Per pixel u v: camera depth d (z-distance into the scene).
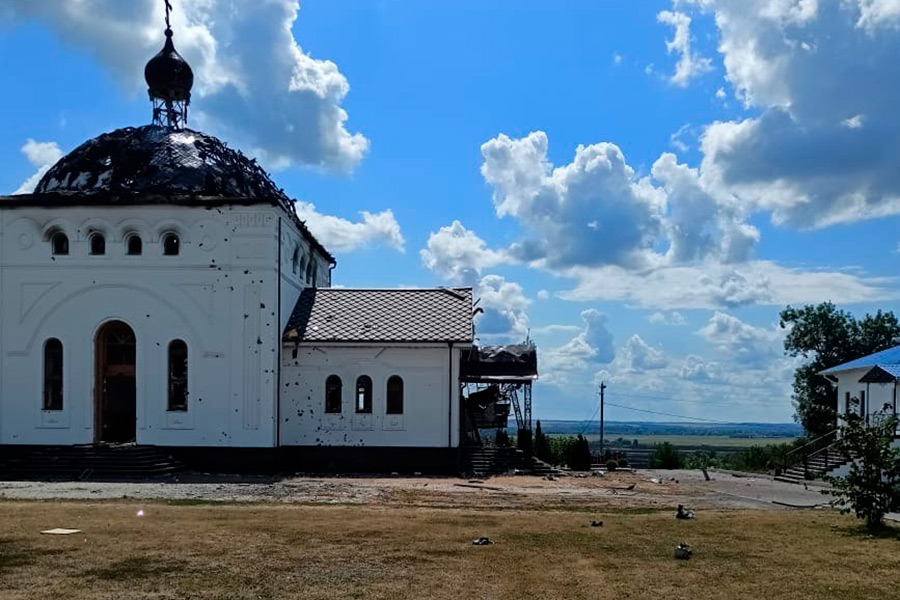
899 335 54.38
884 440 16.91
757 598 10.38
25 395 30.08
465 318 32.62
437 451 30.95
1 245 30.53
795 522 17.38
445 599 9.88
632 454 99.88
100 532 14.02
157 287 30.30
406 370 31.25
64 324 30.30
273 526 15.00
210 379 30.02
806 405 54.44
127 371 30.84
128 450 28.16
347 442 30.98
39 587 10.09
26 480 25.72
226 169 32.97
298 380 31.12
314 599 9.78
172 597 9.78
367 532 14.51
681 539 14.64
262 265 30.23
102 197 30.22
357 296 34.34
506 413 38.28
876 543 14.62
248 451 29.80
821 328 54.78
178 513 16.78
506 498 21.92
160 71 35.28
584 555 12.85
